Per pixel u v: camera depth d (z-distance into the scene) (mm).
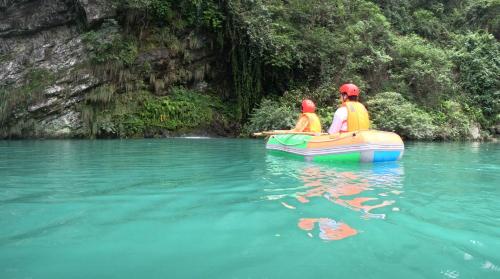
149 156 6801
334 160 5965
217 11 15172
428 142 12734
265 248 2098
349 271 1812
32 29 14711
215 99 15969
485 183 4266
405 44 17375
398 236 2316
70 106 13734
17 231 2373
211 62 16188
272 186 3869
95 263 1890
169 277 1737
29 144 9977
